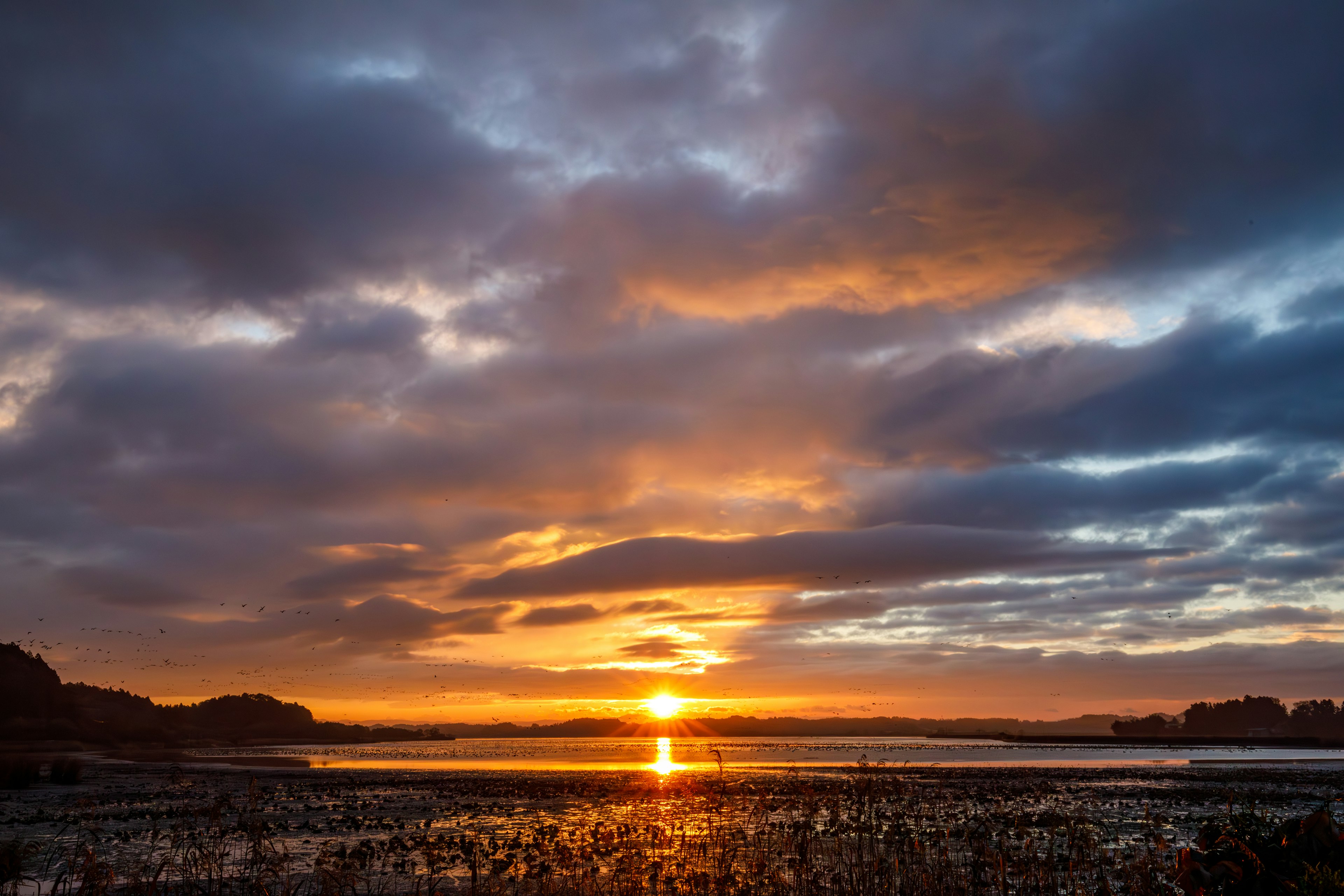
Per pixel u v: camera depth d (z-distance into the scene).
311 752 144.25
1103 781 57.91
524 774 68.31
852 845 22.34
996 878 18.08
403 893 18.83
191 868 17.31
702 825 29.98
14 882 15.55
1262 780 60.19
